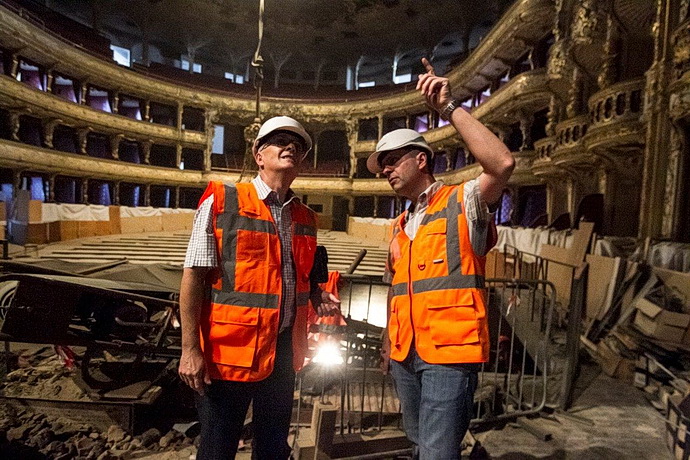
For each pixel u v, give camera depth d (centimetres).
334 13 2809
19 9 1820
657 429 336
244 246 168
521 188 1772
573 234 886
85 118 2203
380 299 1008
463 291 173
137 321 502
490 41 1767
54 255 1420
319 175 3050
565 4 1184
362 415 306
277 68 3394
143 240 1888
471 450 297
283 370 187
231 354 163
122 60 3228
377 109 2900
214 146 3316
